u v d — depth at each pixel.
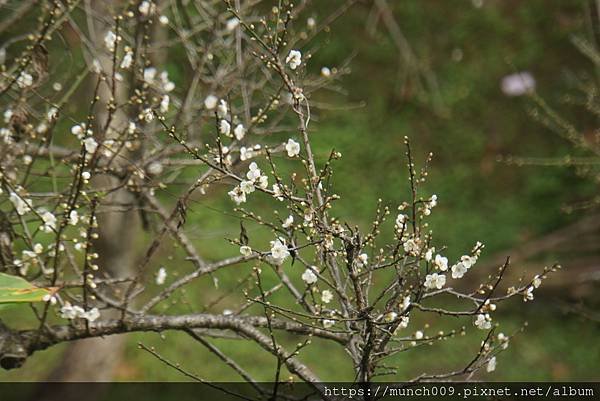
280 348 5.18
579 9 21.19
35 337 5.04
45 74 5.98
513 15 21.45
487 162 18.91
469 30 21.23
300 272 14.11
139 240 11.88
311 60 20.20
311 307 5.29
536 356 14.33
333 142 18.00
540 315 15.34
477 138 19.27
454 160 18.94
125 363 13.27
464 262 4.66
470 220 17.39
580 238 16.75
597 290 15.52
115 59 5.66
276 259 4.81
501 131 19.48
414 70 18.86
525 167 18.73
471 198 18.08
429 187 18.12
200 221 14.92
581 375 14.00
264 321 5.35
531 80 19.89
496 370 13.96
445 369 13.56
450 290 4.68
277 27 5.34
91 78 7.60
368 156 18.12
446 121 19.48
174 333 13.85
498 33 21.20
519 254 16.38
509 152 19.08
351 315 4.83
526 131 19.50
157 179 6.81
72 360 10.29
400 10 21.41
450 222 17.31
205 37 10.97
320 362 13.41
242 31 8.30
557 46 20.86
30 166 5.66
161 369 13.17
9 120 5.77
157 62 8.28
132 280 5.33
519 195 18.25
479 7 21.48
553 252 16.56
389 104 19.72
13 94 6.48
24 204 5.07
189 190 5.25
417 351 13.92
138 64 6.86
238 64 7.23
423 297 4.67
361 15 20.98
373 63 20.42
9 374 11.80
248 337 5.25
